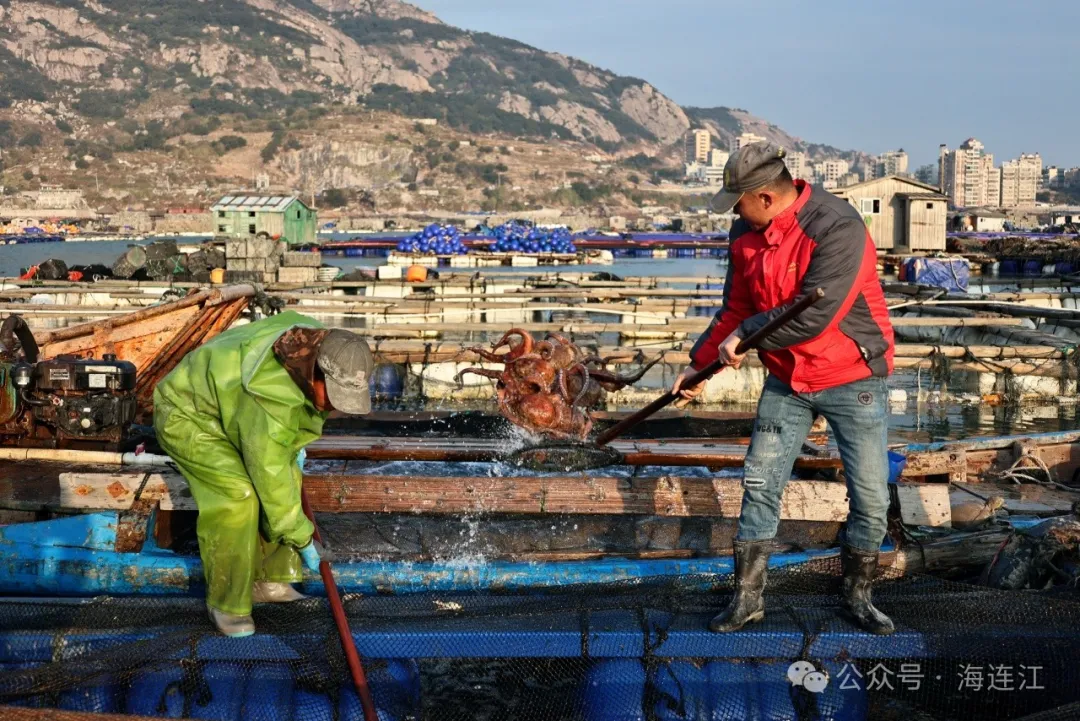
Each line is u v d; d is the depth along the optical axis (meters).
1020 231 76.38
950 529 5.60
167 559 5.10
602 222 153.12
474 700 4.41
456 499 5.50
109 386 6.17
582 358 7.07
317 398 4.36
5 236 101.69
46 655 4.45
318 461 6.14
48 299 20.17
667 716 4.39
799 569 4.95
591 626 4.46
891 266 32.06
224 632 4.44
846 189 44.78
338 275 27.58
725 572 5.07
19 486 5.60
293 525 4.40
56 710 3.59
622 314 18.00
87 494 5.41
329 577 4.41
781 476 4.46
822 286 4.02
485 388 12.80
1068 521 5.28
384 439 6.57
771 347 4.17
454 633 4.40
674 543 5.50
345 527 5.52
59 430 6.14
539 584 5.05
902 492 5.66
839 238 4.02
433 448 6.22
